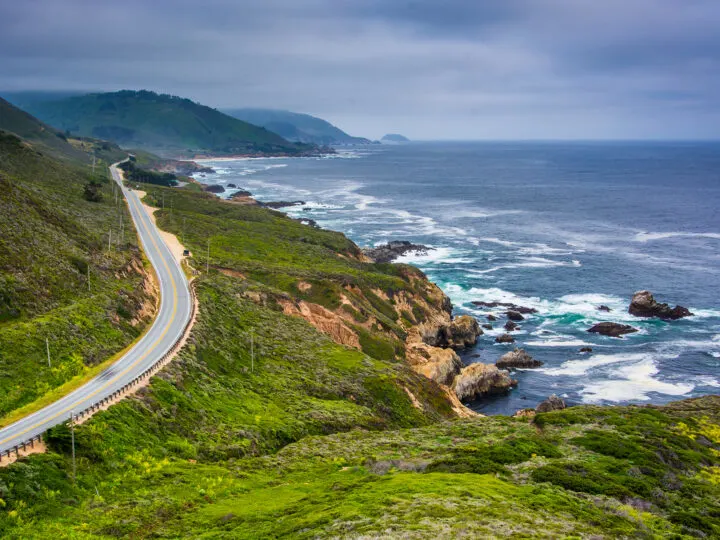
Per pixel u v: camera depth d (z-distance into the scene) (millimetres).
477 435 51469
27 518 31453
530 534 26328
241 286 91938
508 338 105062
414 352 93375
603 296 125875
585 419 55125
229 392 57344
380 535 26312
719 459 47156
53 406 44406
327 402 63188
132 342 61875
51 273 67938
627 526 30703
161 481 38750
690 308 117750
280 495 37594
